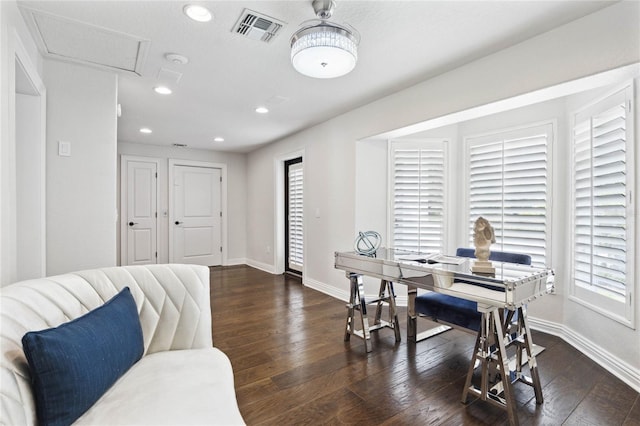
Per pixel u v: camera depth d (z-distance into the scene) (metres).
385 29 2.05
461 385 2.06
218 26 2.01
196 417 1.10
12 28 1.60
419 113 2.92
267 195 5.82
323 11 1.78
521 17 1.92
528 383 1.91
